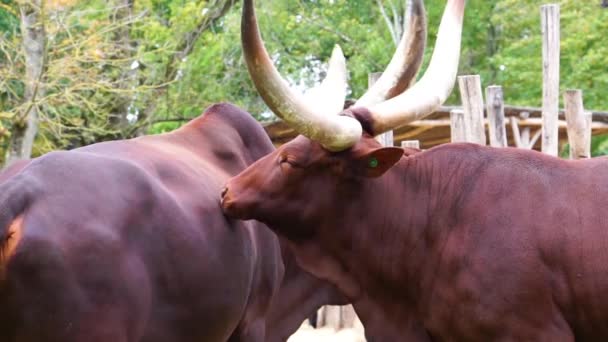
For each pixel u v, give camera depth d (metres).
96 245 4.23
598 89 21.30
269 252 5.67
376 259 5.45
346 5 26.62
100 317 4.23
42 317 4.09
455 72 5.53
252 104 21.19
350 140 5.10
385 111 5.32
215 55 20.50
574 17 21.72
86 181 4.36
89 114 17.53
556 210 5.08
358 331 10.75
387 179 5.43
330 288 6.32
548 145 9.11
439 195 5.35
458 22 5.66
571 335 5.04
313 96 5.48
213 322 4.90
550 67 9.04
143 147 5.19
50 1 14.37
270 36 23.27
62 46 15.18
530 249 5.03
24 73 15.64
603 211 5.04
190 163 5.32
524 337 5.00
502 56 23.22
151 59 18.88
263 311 5.69
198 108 20.64
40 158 4.38
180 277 4.66
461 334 5.18
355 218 5.41
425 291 5.35
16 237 4.07
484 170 5.30
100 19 17.34
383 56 24.44
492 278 5.04
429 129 13.09
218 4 20.78
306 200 5.34
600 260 4.96
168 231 4.61
